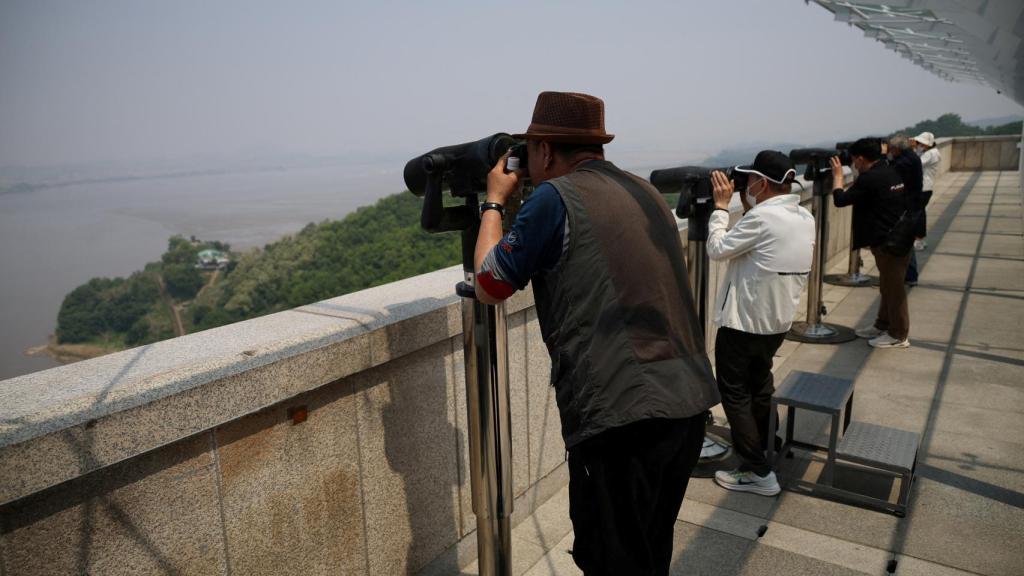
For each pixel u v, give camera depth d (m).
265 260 76.50
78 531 1.60
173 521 1.81
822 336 6.02
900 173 6.07
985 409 4.45
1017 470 3.62
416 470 2.62
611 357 1.74
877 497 3.39
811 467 3.74
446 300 2.62
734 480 3.53
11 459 1.38
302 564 2.20
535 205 1.77
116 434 1.57
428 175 2.03
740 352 3.34
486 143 1.94
